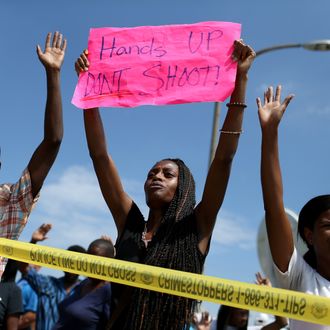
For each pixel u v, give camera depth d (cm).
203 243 369
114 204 393
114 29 418
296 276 335
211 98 381
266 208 341
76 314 547
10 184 384
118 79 406
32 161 381
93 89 410
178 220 370
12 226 372
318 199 348
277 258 335
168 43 404
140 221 388
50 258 351
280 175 345
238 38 387
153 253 361
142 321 344
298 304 289
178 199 379
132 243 375
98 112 408
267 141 348
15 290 566
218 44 390
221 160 367
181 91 390
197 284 310
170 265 356
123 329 352
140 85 401
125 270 329
